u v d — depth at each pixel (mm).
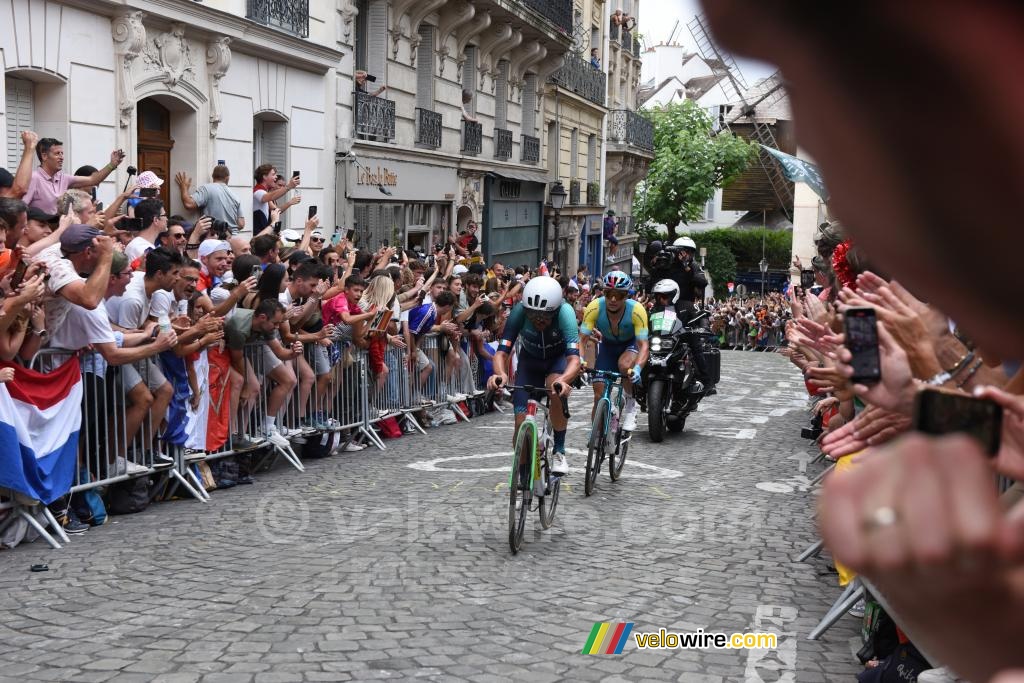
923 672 3811
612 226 40875
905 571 366
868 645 4613
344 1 18125
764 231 58250
